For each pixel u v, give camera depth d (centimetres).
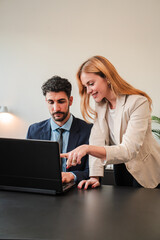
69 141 174
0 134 476
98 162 144
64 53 467
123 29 453
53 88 166
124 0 453
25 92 475
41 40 472
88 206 90
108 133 164
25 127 474
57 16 468
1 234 65
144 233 67
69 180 139
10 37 477
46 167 106
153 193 110
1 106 472
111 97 154
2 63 479
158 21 445
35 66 473
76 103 461
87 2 462
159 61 446
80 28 463
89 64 142
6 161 111
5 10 478
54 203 93
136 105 142
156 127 446
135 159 149
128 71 452
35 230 68
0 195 104
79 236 65
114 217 79
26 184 110
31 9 473
